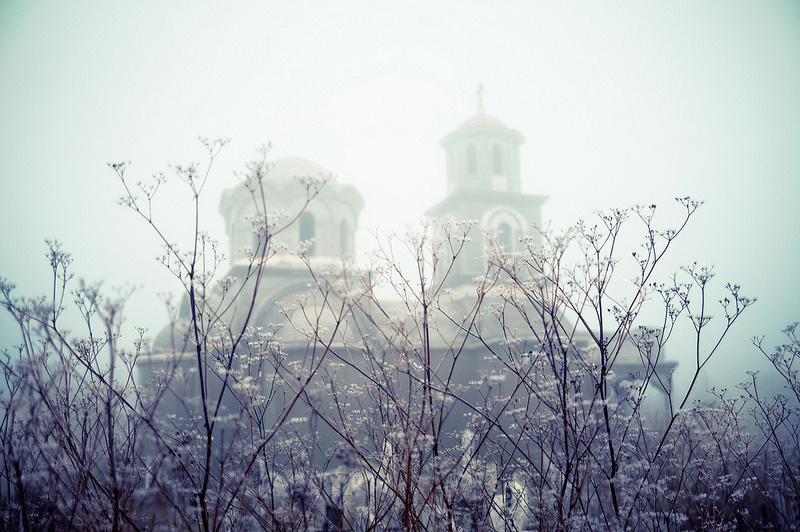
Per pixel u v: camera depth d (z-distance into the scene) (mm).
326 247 26672
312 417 5633
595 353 6309
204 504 4645
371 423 5711
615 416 5871
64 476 4969
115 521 4512
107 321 4348
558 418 5254
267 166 5121
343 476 5344
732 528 6031
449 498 5195
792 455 7266
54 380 5031
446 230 5785
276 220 5066
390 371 5352
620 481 5285
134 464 4863
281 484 5684
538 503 5445
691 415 6496
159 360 15969
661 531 5840
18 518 5098
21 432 5301
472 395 18719
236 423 4801
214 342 5586
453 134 31172
